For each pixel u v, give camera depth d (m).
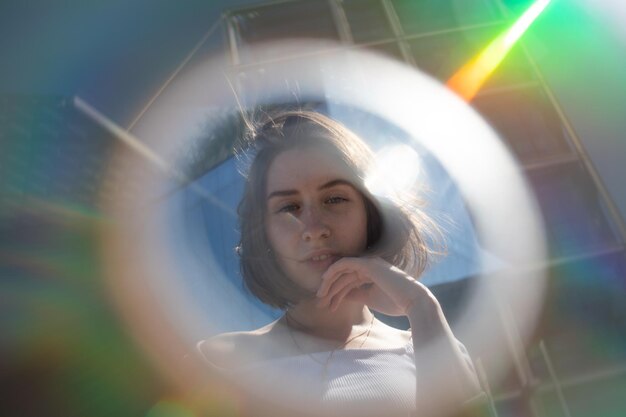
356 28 3.57
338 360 0.98
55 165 3.10
